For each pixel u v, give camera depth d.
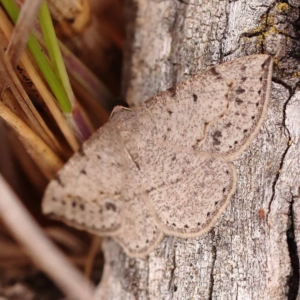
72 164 0.14
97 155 0.14
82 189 0.14
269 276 0.14
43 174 0.15
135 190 0.14
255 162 0.14
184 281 0.14
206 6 0.14
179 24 0.14
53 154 0.15
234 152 0.14
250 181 0.14
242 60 0.14
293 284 0.14
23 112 0.14
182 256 0.14
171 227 0.14
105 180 0.14
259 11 0.14
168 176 0.14
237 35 0.14
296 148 0.14
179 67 0.14
